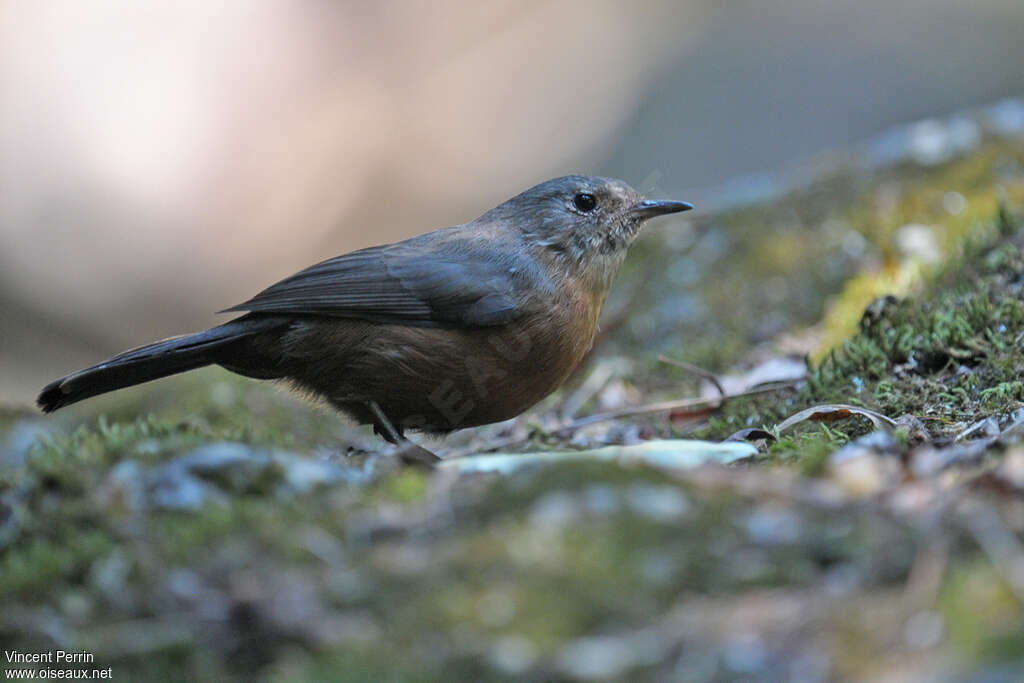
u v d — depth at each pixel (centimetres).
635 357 1469
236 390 1531
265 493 700
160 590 609
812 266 1556
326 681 536
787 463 775
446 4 2948
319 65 2800
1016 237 1275
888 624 523
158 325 2622
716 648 528
